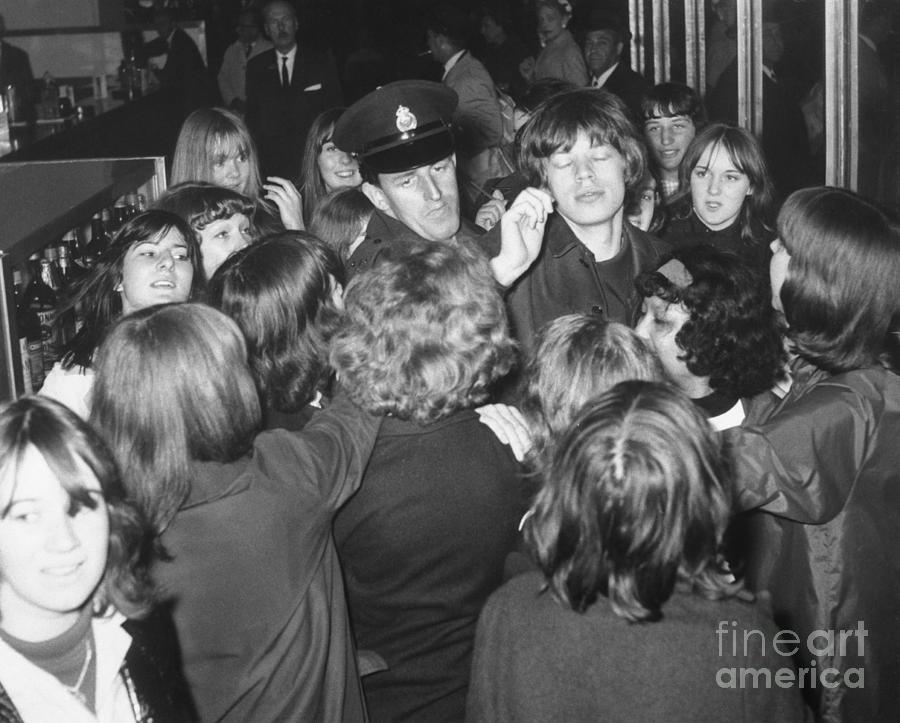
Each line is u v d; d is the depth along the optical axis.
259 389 2.49
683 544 1.69
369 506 2.15
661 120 4.66
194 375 2.01
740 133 3.90
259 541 2.03
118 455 1.99
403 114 3.16
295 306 2.47
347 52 13.45
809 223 2.43
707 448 1.70
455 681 2.20
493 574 2.20
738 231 3.99
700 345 2.46
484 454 2.17
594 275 3.08
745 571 2.45
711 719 1.70
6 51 8.09
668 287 2.49
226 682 2.04
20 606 1.68
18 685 1.65
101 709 1.70
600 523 1.67
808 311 2.43
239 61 10.42
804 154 6.05
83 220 3.50
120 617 1.75
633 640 1.71
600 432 1.69
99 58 9.91
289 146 8.59
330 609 2.12
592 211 2.99
